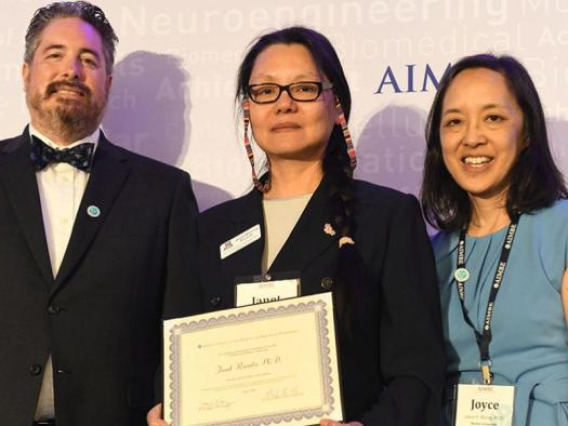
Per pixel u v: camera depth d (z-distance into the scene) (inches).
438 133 106.3
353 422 87.7
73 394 99.7
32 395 98.8
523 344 94.6
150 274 105.9
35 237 102.8
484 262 100.2
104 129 129.8
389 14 125.0
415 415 87.4
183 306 101.6
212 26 128.6
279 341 88.4
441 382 90.5
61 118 109.4
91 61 112.6
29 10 131.7
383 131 125.0
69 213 107.3
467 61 104.3
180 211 109.0
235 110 127.3
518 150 101.3
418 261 95.6
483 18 123.2
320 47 100.3
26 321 100.5
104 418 100.5
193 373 89.3
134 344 103.5
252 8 127.8
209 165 128.2
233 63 128.2
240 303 92.7
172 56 129.4
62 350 100.0
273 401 86.9
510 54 122.3
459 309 99.3
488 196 102.8
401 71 124.7
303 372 87.1
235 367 88.7
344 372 91.0
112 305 102.6
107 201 107.6
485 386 94.0
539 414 91.4
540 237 97.5
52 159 108.7
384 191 99.3
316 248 94.3
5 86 130.7
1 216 104.3
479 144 99.7
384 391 90.6
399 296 93.0
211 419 87.5
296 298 89.2
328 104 99.1
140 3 129.7
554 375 92.8
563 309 94.4
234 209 101.8
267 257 96.4
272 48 100.7
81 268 102.9
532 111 101.4
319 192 97.8
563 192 101.7
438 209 107.0
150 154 129.5
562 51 121.6
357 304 91.0
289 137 97.2
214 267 97.9
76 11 115.0
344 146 102.1
